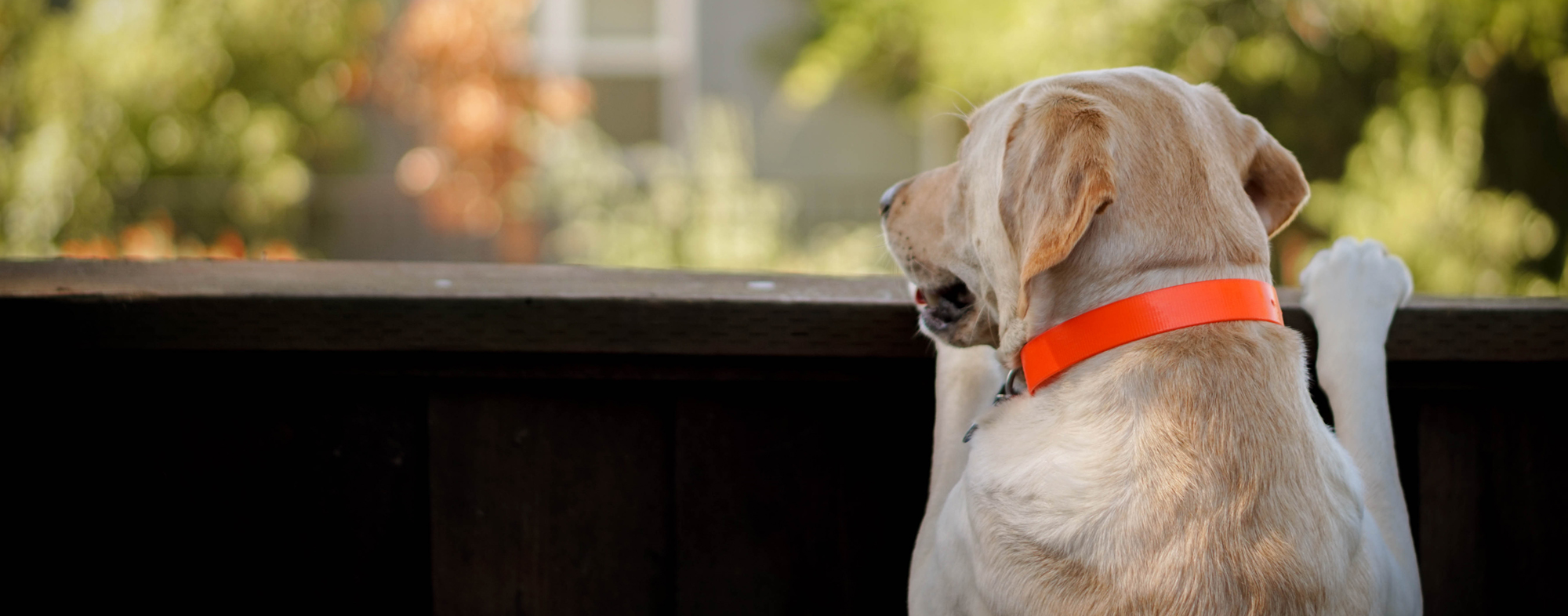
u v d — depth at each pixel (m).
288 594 1.69
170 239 7.91
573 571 1.68
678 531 1.67
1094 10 7.09
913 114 9.30
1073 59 7.09
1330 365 1.59
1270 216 1.58
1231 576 1.22
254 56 8.12
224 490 1.67
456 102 8.40
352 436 1.67
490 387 1.64
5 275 1.74
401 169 9.02
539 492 1.67
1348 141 7.42
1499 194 7.38
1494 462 1.69
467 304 1.54
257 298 1.53
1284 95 7.32
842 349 1.59
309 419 1.66
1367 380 1.55
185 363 1.61
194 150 8.04
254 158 8.15
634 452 1.66
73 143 7.56
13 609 1.66
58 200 7.48
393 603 1.70
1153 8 7.02
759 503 1.67
